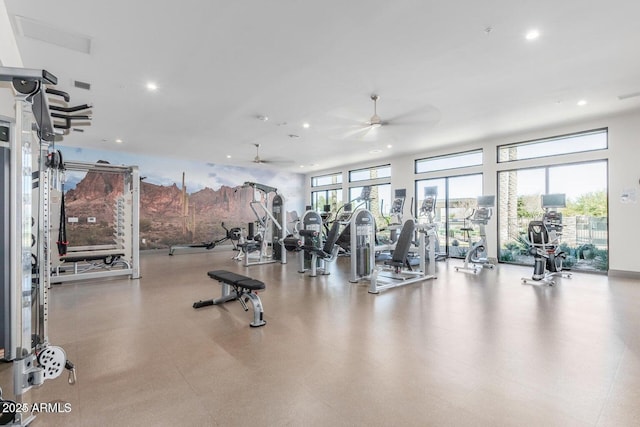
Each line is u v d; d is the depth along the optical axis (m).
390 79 4.11
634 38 3.15
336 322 3.40
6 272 2.55
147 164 9.30
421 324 3.32
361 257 5.57
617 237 5.74
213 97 4.70
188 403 1.96
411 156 9.07
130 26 2.94
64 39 3.13
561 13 2.76
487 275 6.00
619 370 2.32
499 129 6.45
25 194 1.72
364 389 2.11
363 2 2.62
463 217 8.17
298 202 12.73
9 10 2.67
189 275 5.99
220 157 9.52
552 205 5.75
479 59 3.59
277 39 3.18
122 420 1.80
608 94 4.63
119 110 5.23
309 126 6.18
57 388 2.13
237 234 9.25
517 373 2.30
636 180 5.54
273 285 5.16
